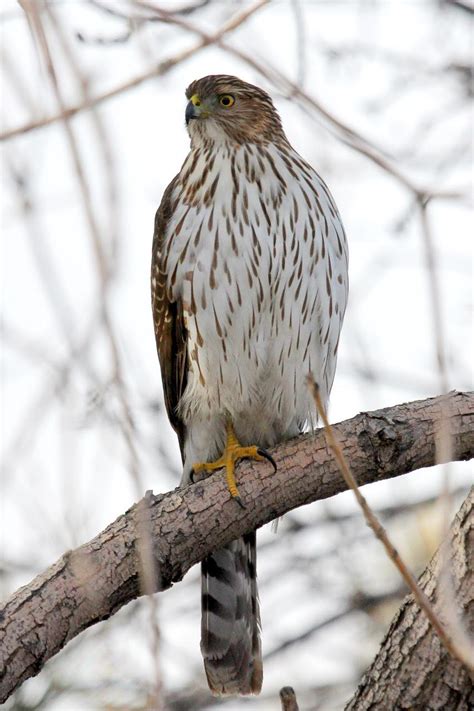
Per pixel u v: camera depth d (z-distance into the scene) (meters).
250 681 11.03
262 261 10.27
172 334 10.97
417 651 7.67
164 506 8.68
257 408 10.89
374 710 7.80
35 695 11.81
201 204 10.49
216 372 10.69
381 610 13.52
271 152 10.58
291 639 13.37
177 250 10.58
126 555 8.26
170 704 13.03
